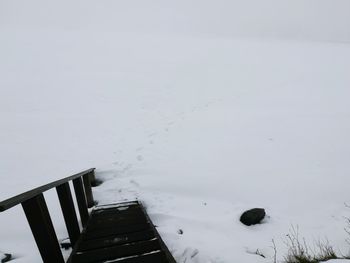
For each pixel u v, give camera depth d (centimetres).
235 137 1001
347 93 1444
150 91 1567
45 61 1955
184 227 555
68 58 2050
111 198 702
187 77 1778
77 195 491
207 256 444
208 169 812
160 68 1930
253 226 561
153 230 415
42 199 258
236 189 715
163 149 967
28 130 1112
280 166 807
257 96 1442
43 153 958
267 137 984
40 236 246
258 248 479
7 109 1282
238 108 1291
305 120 1111
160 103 1421
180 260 435
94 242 364
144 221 477
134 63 2014
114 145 1018
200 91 1562
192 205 659
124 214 530
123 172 838
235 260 430
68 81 1641
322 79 1677
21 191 739
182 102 1428
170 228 535
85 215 500
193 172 801
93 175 768
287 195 680
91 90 1540
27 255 470
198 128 1109
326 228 545
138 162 891
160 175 801
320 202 652
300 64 2016
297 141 947
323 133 998
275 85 1598
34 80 1623
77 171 844
